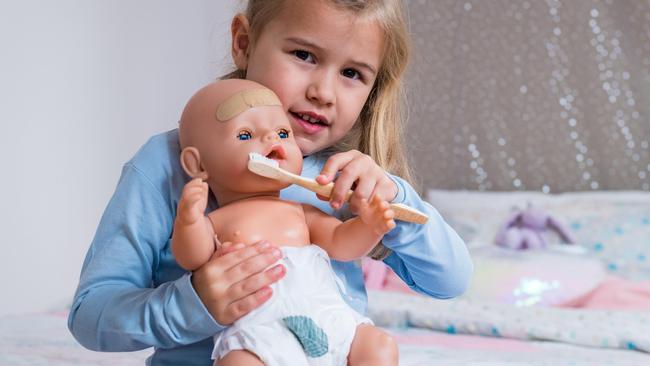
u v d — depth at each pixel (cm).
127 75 277
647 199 314
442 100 341
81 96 263
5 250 240
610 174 335
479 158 341
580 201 317
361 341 90
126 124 279
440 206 326
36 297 250
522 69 338
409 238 104
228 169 93
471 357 166
